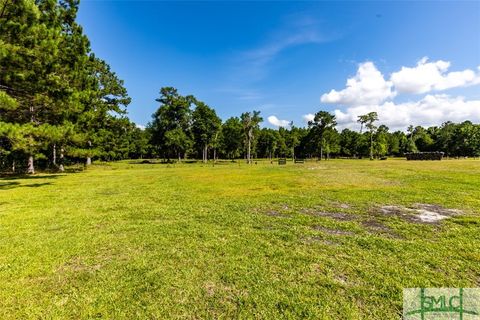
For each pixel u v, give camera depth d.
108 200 9.59
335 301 3.09
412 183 13.11
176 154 69.75
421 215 6.98
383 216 6.95
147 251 4.65
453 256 4.29
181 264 4.09
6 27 10.20
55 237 5.42
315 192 10.96
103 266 4.05
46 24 13.09
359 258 4.27
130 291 3.32
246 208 8.10
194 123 52.81
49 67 12.02
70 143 21.61
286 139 78.25
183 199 9.73
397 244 4.86
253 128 53.09
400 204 8.36
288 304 3.02
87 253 4.57
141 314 2.87
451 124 74.56
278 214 7.34
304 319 2.76
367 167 26.27
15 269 3.95
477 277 3.62
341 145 80.31
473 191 10.44
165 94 51.75
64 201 9.41
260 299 3.13
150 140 57.59
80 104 15.12
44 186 13.62
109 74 31.53
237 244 4.95
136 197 10.21
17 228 6.07
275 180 15.71
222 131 62.03
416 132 82.75
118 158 64.81
